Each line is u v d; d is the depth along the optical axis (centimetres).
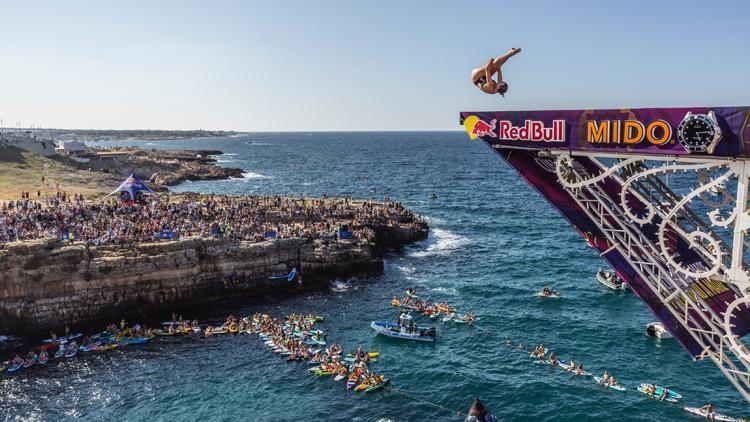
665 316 1658
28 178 9394
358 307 5356
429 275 6388
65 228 5459
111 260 4916
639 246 1628
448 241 8112
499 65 1393
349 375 3962
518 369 4072
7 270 4544
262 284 5694
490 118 1808
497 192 13700
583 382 3859
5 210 5997
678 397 3622
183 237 5484
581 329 4778
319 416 3478
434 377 3962
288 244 5850
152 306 5134
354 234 6694
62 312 4753
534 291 5806
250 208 7519
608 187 1720
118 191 7331
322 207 7938
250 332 4734
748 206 1393
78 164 13200
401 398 3691
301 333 4681
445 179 16838
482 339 4606
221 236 5625
